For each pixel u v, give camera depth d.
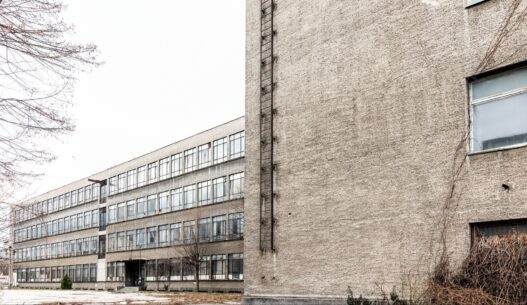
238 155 49.66
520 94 11.98
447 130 13.14
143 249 63.34
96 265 74.06
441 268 12.49
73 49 9.44
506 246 11.01
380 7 15.36
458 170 12.73
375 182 14.81
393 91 14.64
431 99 13.61
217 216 51.34
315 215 16.66
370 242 14.71
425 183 13.46
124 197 69.06
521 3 11.95
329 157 16.44
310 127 17.28
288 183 17.88
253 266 18.75
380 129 14.88
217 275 50.28
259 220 18.80
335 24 16.83
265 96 19.30
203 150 55.00
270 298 17.81
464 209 12.49
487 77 12.63
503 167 11.88
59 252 85.25
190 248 51.22
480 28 12.71
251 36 20.31
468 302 10.84
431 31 13.82
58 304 28.20
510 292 10.52
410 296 12.49
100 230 74.19
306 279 16.66
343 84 16.27
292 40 18.48
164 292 52.75
